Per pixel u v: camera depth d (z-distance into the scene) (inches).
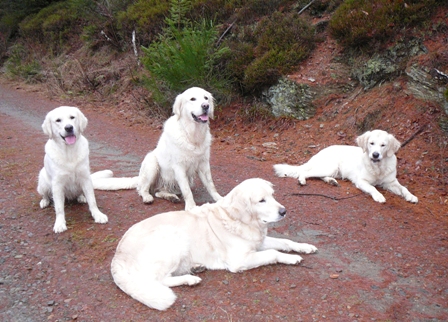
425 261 160.4
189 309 131.0
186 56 390.0
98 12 641.6
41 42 771.4
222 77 411.2
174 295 132.1
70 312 131.3
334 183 250.7
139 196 231.1
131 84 516.7
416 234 184.9
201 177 226.2
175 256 145.7
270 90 383.2
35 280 149.2
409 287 142.6
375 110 323.3
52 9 815.1
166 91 429.1
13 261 161.8
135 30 571.2
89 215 204.2
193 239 153.3
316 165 264.4
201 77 398.3
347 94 360.8
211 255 154.6
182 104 215.6
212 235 155.7
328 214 206.1
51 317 129.2
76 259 163.0
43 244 175.2
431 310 130.3
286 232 187.5
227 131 382.6
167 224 152.6
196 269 151.9
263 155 317.4
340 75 370.9
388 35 348.2
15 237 181.5
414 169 266.1
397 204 222.2
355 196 232.5
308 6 440.1
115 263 142.2
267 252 155.3
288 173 266.4
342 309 130.0
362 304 132.4
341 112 345.7
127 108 472.1
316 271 152.3
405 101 313.3
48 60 690.2
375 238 180.5
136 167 292.0
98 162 303.0
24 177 259.9
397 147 238.7
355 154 257.6
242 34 449.4
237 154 322.0
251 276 149.3
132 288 134.0
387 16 353.1
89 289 143.2
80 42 690.2
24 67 674.8
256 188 154.3
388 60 343.0
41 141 349.1
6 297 139.5
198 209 165.6
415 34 335.6
